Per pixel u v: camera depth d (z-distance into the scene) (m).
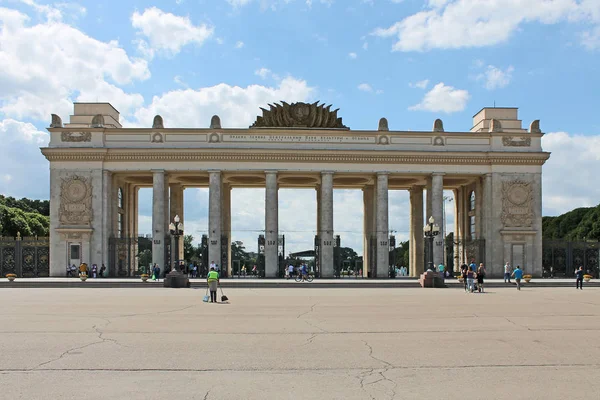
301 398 17.83
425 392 18.50
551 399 17.78
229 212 108.38
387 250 95.12
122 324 33.28
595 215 158.25
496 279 90.38
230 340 27.70
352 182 108.56
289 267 92.12
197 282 75.88
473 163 96.06
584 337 28.91
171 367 21.83
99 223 92.75
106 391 18.48
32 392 18.34
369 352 24.77
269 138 95.12
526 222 95.44
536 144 96.44
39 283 72.25
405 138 96.50
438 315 38.44
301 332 30.31
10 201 182.88
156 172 93.69
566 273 96.19
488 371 21.33
